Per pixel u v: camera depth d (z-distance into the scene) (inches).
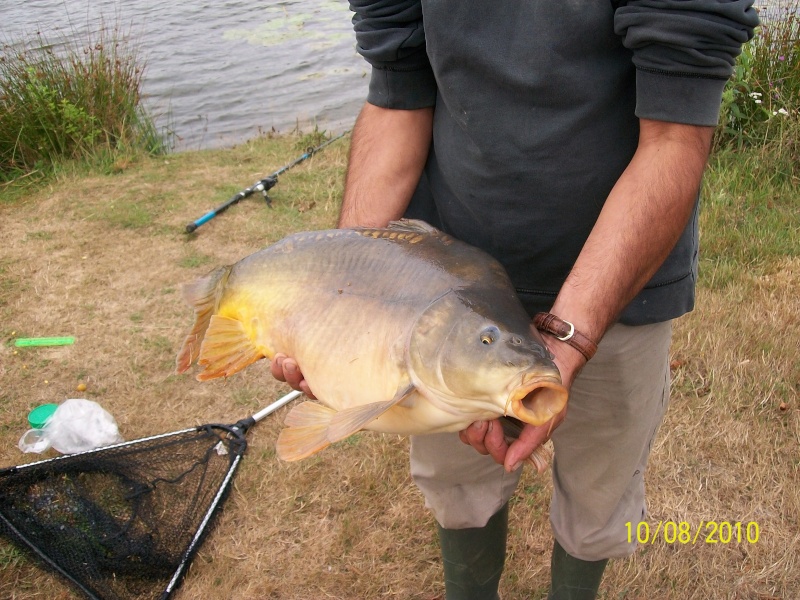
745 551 112.0
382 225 81.7
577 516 90.3
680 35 60.0
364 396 63.7
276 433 141.6
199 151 307.7
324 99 389.4
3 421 150.3
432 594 110.6
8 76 301.0
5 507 119.4
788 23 243.4
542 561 114.0
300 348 68.1
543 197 72.4
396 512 123.3
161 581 113.7
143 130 318.0
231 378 159.8
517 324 58.2
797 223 199.6
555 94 67.5
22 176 277.0
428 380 59.1
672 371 145.6
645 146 65.2
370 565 115.3
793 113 231.9
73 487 124.9
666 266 76.1
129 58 336.2
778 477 123.6
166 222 233.1
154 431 146.4
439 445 88.6
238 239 219.6
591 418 83.0
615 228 63.1
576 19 64.4
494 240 77.6
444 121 78.4
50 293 195.5
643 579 108.7
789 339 151.1
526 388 52.7
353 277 66.7
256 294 72.5
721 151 236.7
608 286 61.8
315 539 120.0
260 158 290.0
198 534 118.1
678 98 62.6
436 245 67.5
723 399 138.0
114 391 157.8
